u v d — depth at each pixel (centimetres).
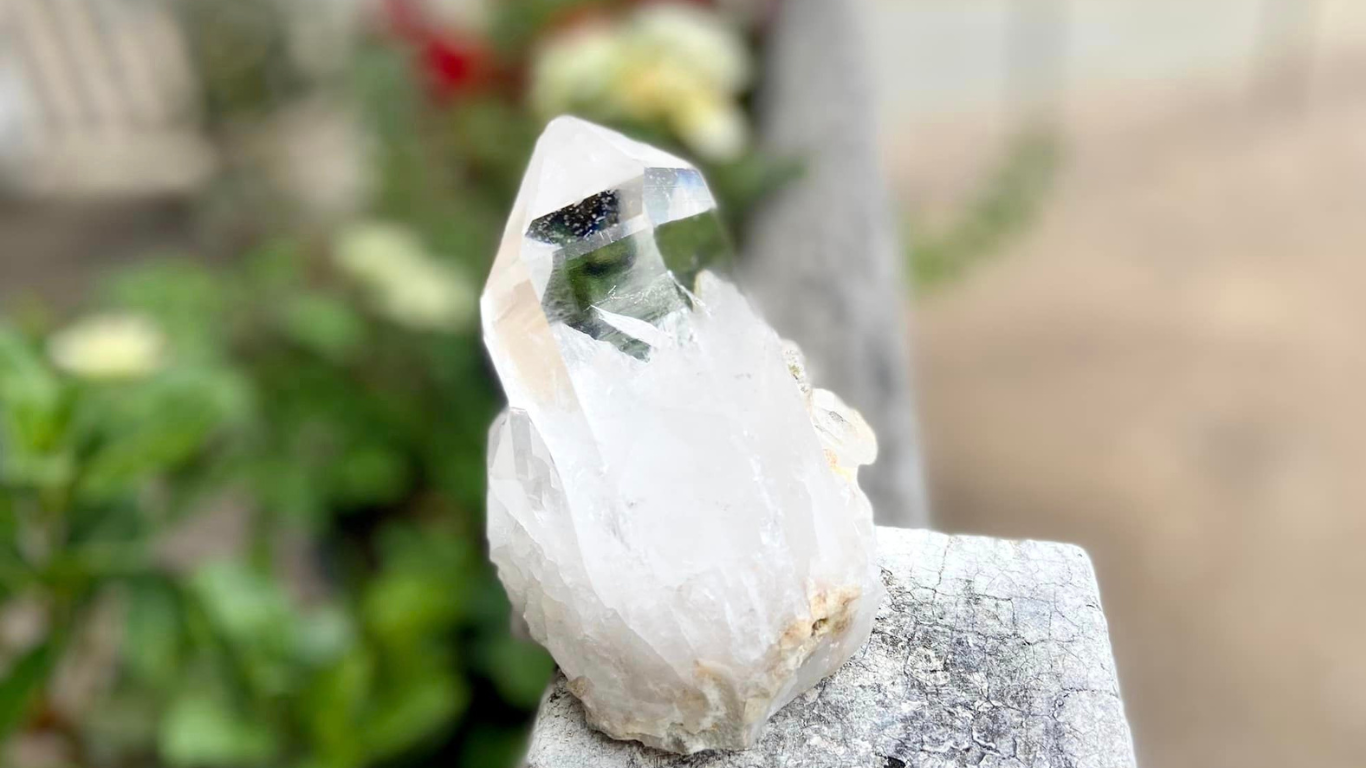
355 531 85
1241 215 142
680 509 35
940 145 161
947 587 38
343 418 81
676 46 70
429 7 92
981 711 36
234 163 140
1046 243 140
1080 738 36
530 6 87
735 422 36
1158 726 86
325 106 144
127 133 162
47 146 161
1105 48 184
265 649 59
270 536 78
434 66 85
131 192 155
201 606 56
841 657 37
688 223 37
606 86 71
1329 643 91
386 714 59
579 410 36
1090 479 107
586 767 36
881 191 68
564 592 36
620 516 35
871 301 57
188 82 149
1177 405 114
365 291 88
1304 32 182
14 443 51
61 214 152
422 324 80
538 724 37
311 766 57
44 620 57
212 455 72
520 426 36
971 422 114
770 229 66
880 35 191
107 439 53
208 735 57
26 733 63
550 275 36
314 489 78
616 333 36
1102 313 128
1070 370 120
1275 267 132
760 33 96
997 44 187
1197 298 129
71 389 51
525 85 87
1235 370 118
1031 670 37
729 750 36
